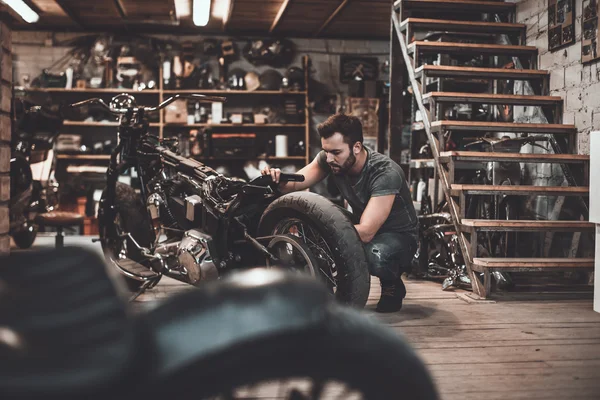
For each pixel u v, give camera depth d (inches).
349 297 93.8
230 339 30.7
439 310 124.1
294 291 32.7
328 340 32.2
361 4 303.0
